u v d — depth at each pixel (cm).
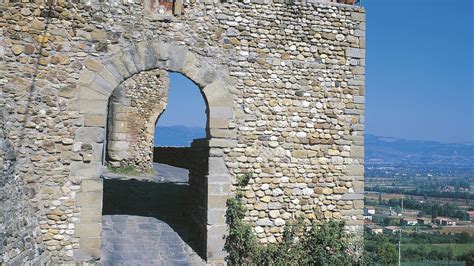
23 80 754
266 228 845
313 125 881
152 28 816
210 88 833
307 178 872
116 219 942
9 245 627
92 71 784
